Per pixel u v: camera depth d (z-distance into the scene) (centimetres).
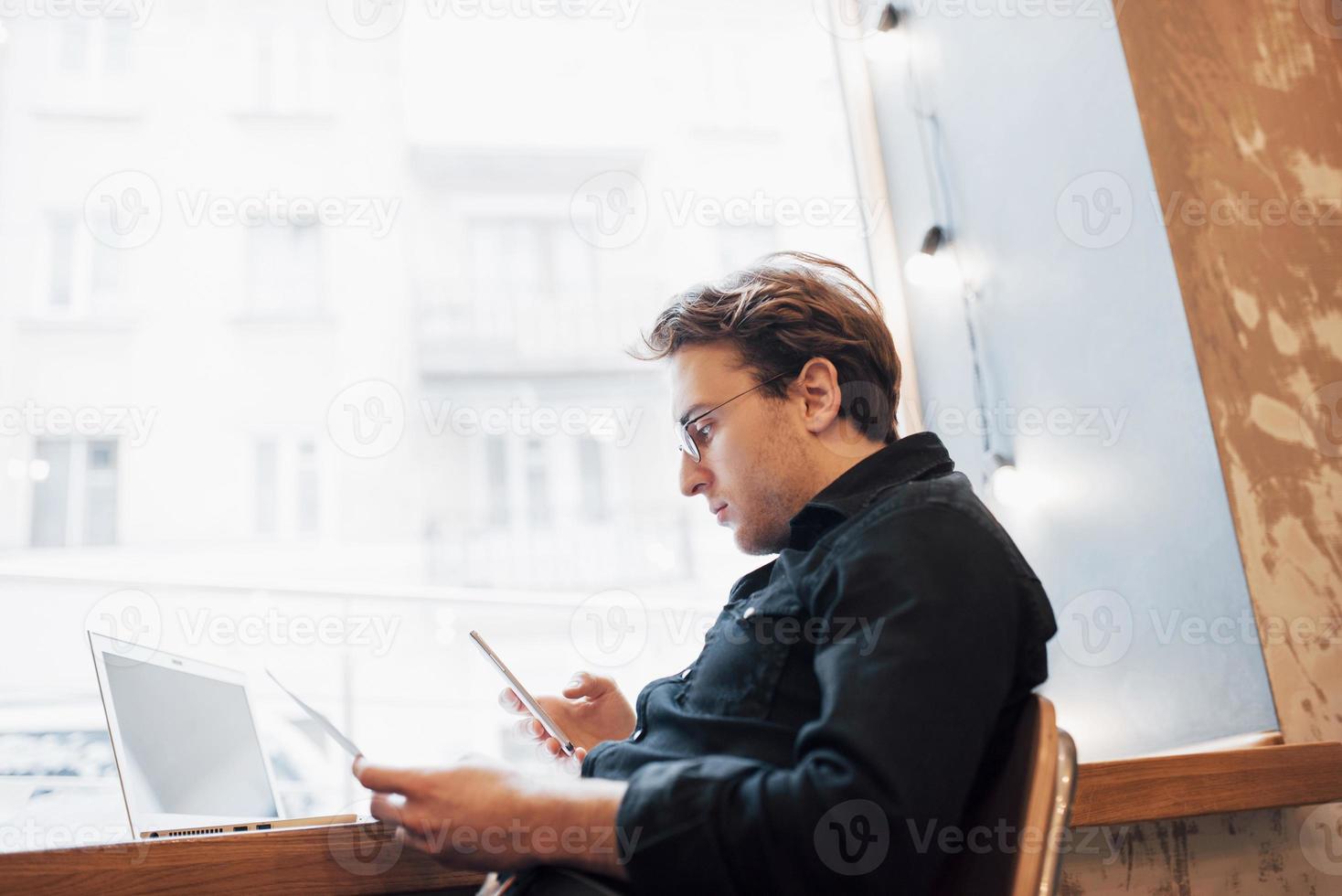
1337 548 126
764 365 91
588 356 1232
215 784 112
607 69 1151
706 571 1202
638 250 1204
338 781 319
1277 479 127
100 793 201
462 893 80
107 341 1080
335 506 1141
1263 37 145
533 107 1180
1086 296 150
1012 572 74
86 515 1073
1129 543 142
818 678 68
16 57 1056
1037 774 67
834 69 222
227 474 1103
